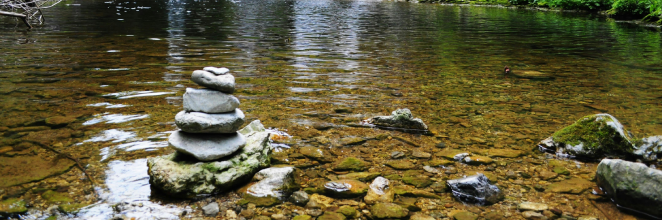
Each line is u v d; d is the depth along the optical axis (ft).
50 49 32.07
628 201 10.72
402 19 69.97
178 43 37.63
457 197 11.26
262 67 27.78
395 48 39.01
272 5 98.73
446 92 22.81
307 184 11.89
